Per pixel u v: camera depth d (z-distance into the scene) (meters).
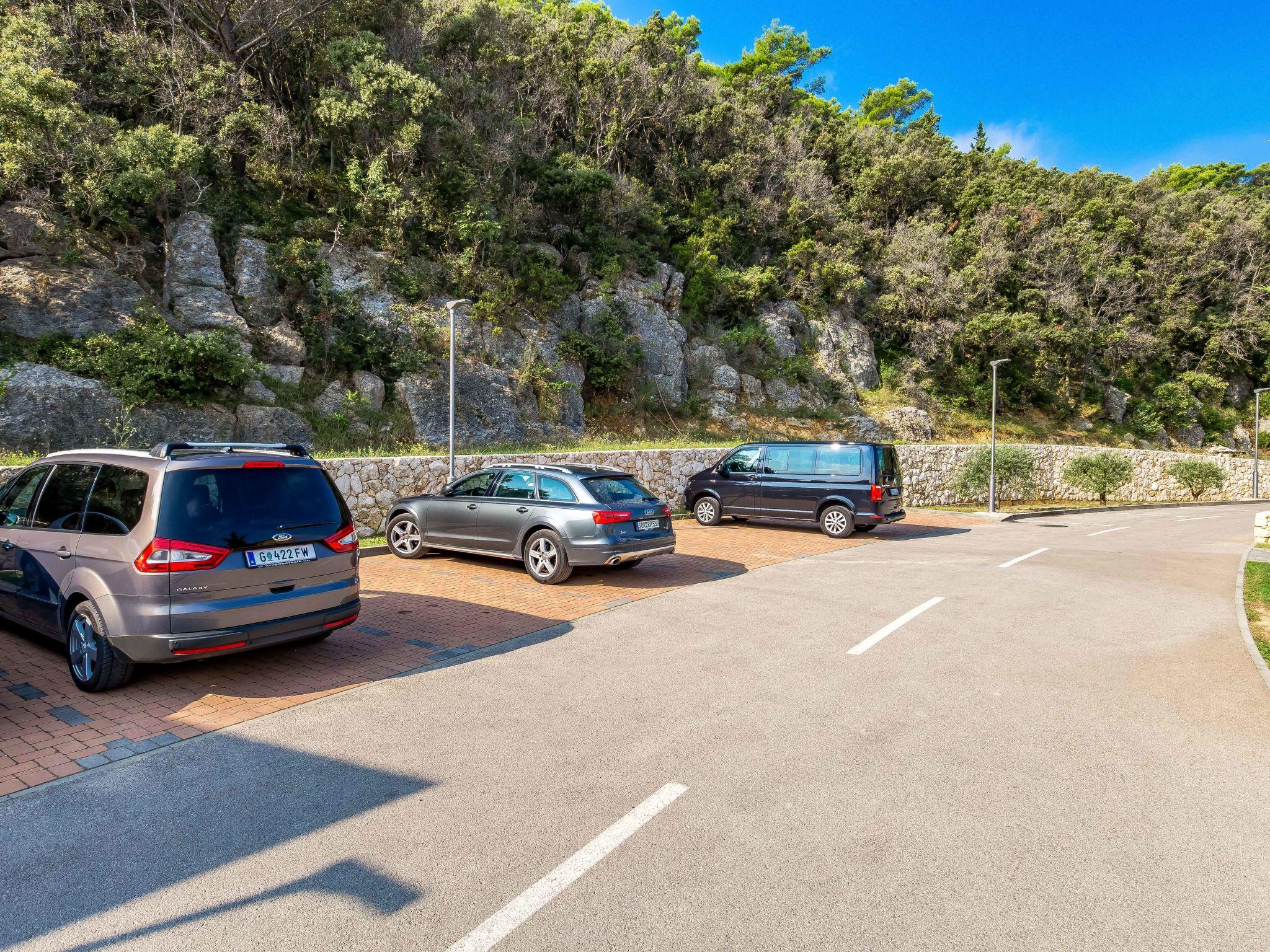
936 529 17.23
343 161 25.09
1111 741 4.43
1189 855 3.16
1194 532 17.77
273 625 5.24
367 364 20.94
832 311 36.78
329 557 5.66
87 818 3.44
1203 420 45.00
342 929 2.62
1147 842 3.26
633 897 2.81
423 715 4.78
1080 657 6.27
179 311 18.56
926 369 37.69
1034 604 8.44
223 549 5.03
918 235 40.00
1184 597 9.02
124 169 18.31
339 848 3.18
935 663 6.02
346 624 5.86
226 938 2.57
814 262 36.41
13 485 6.15
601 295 27.88
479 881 2.93
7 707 4.85
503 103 27.59
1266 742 4.45
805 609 7.98
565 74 32.69
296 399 19.14
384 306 21.95
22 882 2.92
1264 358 47.56
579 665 5.89
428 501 10.44
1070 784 3.85
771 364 32.44
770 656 6.19
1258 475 37.94
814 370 33.53
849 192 45.00
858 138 47.25
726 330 32.97
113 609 4.89
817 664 5.96
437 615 7.49
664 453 17.91
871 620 7.52
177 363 16.44
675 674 5.66
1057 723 4.71
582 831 3.32
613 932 2.60
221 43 24.17
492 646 6.43
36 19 20.50
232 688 5.28
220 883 2.91
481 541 9.83
